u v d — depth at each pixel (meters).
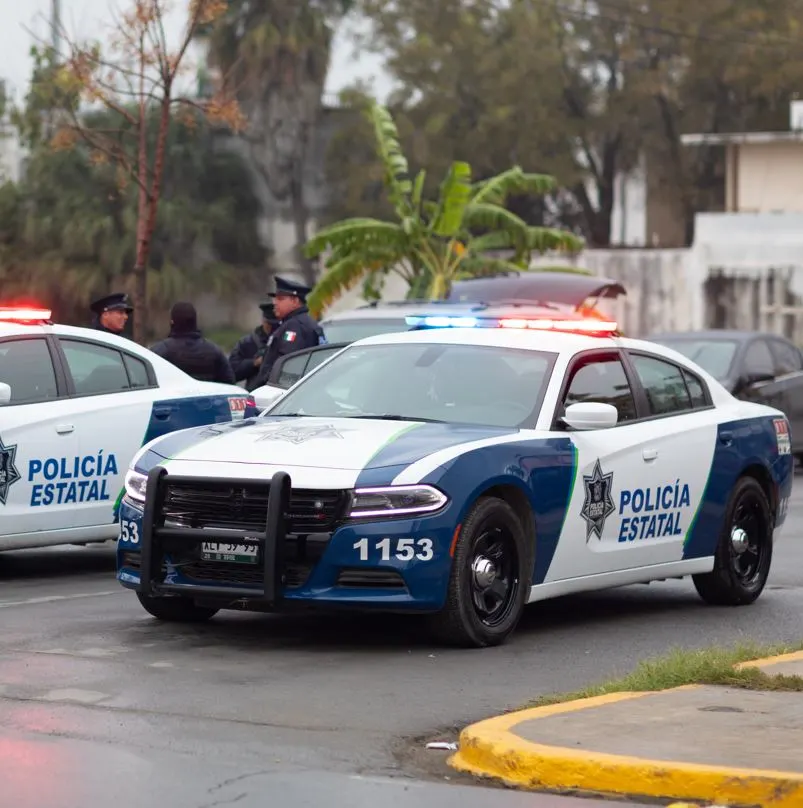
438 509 10.95
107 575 15.28
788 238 60.56
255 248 86.19
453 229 42.47
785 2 80.75
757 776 7.47
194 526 11.15
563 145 83.62
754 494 14.10
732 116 83.19
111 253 81.44
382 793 7.61
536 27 81.19
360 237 42.91
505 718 8.69
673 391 13.56
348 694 9.78
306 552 10.84
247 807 7.30
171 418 15.48
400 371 12.68
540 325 13.26
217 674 10.29
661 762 7.69
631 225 86.75
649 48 82.44
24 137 76.00
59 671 10.27
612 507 12.52
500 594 11.55
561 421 12.21
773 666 10.21
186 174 84.50
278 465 11.06
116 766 7.93
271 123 86.00
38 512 14.44
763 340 28.34
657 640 12.09
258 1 84.88
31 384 14.63
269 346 20.19
